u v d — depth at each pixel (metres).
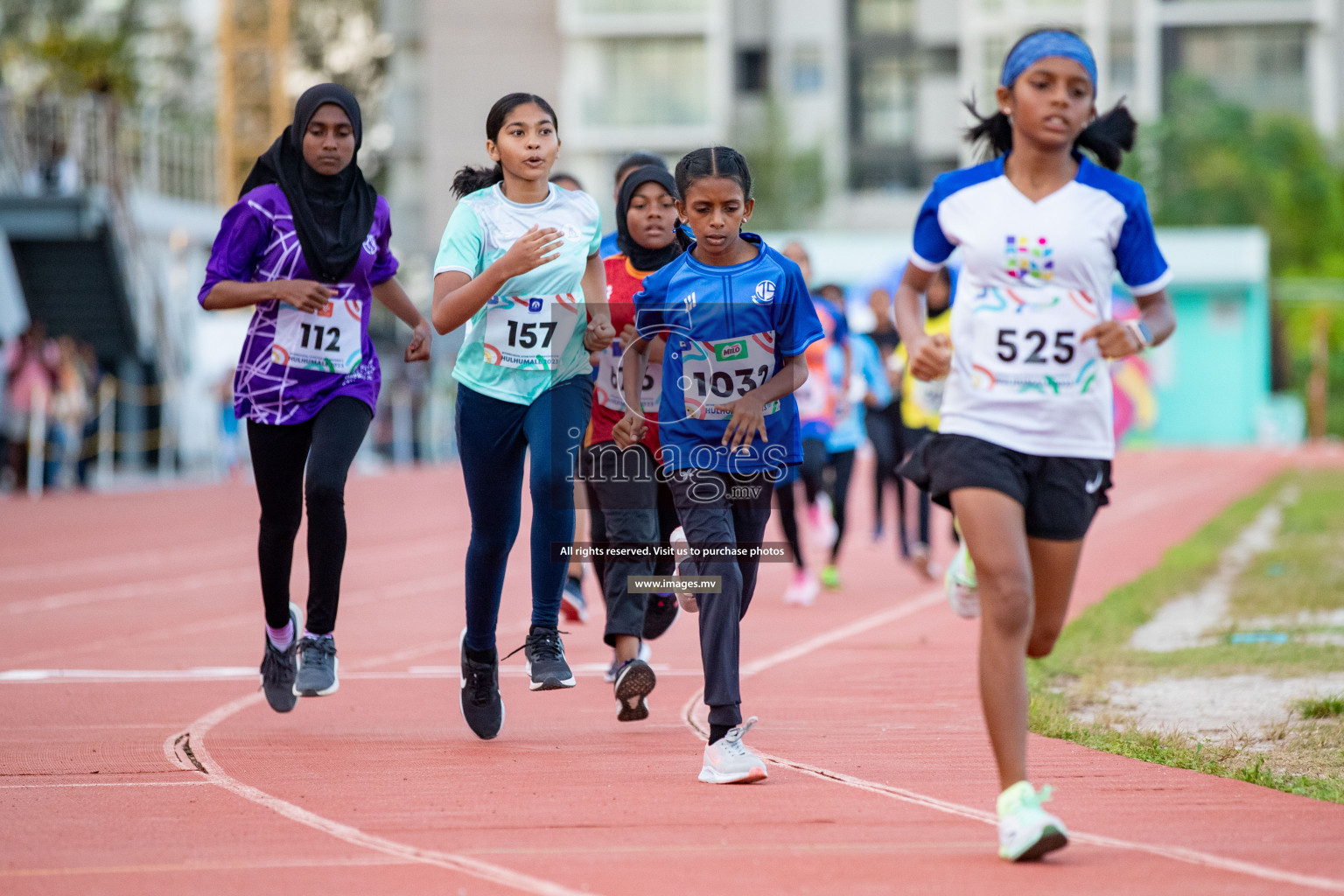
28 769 14.92
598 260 15.99
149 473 84.31
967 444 11.75
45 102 80.00
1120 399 39.09
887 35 148.38
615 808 13.02
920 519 33.53
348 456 16.33
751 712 18.12
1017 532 11.58
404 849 11.66
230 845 11.81
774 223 133.50
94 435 73.62
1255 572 32.25
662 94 144.38
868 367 33.78
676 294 14.50
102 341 81.06
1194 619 25.69
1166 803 13.07
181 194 93.56
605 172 145.88
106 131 82.06
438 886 10.64
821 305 31.28
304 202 16.22
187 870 11.09
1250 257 113.75
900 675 21.02
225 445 82.62
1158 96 139.62
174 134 93.12
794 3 147.25
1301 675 19.69
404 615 29.41
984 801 13.26
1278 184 129.75
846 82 149.38
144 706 18.92
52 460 68.38
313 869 11.09
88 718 18.08
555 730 17.16
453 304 14.45
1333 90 139.88
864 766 14.84
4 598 32.16
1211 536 41.03
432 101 144.00
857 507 64.00
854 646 24.05
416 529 51.12
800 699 19.08
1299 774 14.34
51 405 67.19
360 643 25.25
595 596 31.94
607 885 10.62
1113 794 13.46
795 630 26.09
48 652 24.17
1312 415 123.06
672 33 143.00
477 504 15.87
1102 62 142.00
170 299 88.38
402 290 17.38
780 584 34.16
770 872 10.94
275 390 16.36
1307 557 34.72
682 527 14.48
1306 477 71.00
